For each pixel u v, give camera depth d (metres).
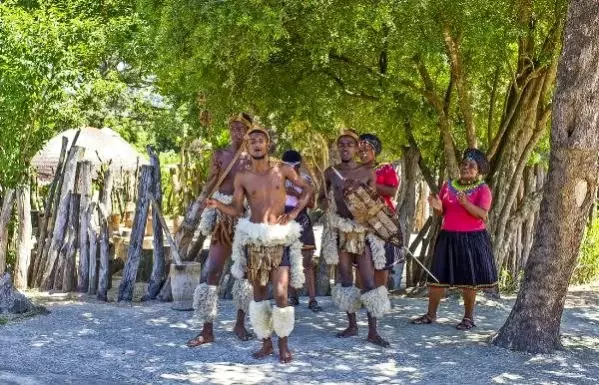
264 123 9.18
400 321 7.02
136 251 7.71
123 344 5.88
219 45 6.61
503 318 7.30
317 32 7.23
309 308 7.47
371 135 6.36
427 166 10.16
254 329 5.52
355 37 7.40
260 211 5.43
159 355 5.59
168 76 8.16
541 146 11.61
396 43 7.41
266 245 5.37
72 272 8.12
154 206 7.73
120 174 16.48
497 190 8.77
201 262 8.42
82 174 8.07
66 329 6.31
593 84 5.52
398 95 8.84
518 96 8.46
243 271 5.54
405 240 9.02
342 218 6.06
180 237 7.88
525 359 5.67
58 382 4.82
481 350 5.91
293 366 5.38
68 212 8.16
